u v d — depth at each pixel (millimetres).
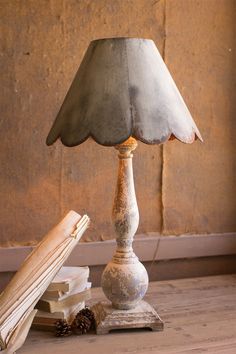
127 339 1571
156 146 2219
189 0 2209
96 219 2166
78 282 1679
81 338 1582
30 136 2064
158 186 2238
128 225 1610
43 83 2061
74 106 1507
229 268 2350
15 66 2027
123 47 1512
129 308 1636
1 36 2002
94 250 2145
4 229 2062
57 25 2059
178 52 2209
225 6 2260
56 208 2115
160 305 1863
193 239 2277
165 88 1518
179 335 1598
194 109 2252
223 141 2311
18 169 2061
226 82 2289
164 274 2271
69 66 2086
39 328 1645
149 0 2156
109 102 1462
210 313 1781
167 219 2258
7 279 2074
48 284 1525
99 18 2104
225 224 2342
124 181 1622
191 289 2055
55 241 1561
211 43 2252
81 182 2139
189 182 2277
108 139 1434
